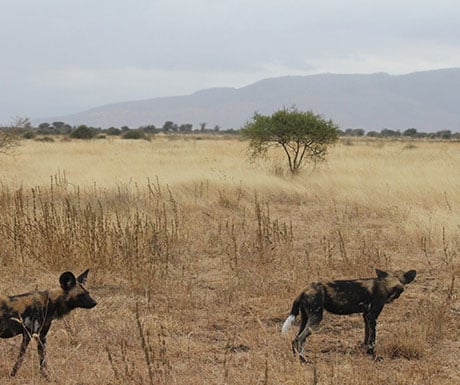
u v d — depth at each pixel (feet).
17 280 39.86
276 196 77.56
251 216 64.64
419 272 43.80
